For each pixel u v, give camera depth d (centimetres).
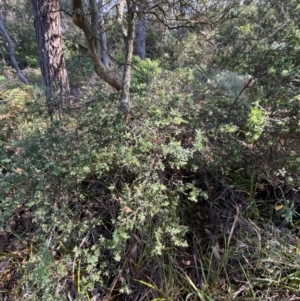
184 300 104
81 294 105
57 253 118
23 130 170
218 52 175
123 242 112
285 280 102
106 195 127
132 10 148
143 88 152
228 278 106
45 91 224
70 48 188
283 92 109
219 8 147
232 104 125
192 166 120
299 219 120
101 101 145
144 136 120
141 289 110
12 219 131
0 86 308
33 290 110
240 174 131
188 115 126
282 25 122
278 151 114
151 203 106
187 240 119
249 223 116
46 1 208
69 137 129
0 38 773
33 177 117
